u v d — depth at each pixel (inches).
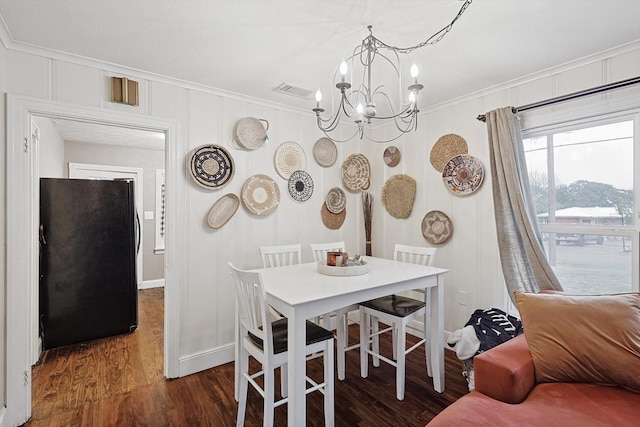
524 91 101.1
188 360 103.3
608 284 89.0
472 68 94.3
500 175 100.0
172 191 101.0
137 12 68.5
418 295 130.4
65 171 191.6
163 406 85.9
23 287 79.7
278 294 71.9
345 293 74.0
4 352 77.3
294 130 129.6
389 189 142.7
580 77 89.9
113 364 110.0
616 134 87.4
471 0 64.4
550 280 90.9
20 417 78.1
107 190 133.5
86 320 128.6
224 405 86.6
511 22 71.9
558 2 65.2
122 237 136.3
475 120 113.0
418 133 132.0
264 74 98.6
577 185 94.3
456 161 117.6
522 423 50.4
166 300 101.3
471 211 114.7
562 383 61.7
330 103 123.3
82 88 87.3
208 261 108.2
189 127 104.5
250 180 116.9
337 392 92.0
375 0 64.6
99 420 80.0
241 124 114.3
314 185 135.5
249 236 117.3
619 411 52.4
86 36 77.1
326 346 74.5
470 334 93.4
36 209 106.7
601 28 74.1
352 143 148.2
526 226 94.6
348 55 87.1
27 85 80.1
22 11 67.4
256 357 73.6
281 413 83.8
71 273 126.3
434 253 105.9
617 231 86.7
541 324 66.9
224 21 71.9
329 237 140.4
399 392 88.0
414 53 85.4
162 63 91.2
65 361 112.0
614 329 61.9
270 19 71.2
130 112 94.2
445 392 91.8
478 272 112.7
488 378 61.1
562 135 97.3
